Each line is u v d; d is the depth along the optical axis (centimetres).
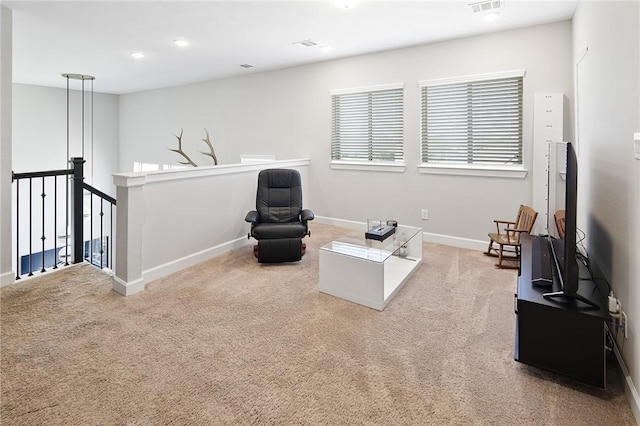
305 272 353
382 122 491
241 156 640
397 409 168
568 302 189
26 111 695
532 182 390
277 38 420
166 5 328
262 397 175
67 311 263
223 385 184
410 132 463
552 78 373
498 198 412
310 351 216
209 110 674
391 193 488
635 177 167
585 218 288
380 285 269
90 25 376
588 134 277
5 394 175
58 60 516
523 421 161
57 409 166
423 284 321
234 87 633
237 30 393
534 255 262
